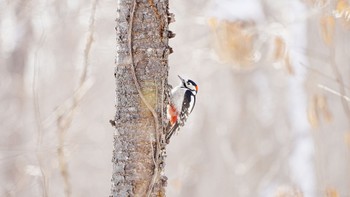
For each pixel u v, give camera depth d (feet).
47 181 34.40
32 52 60.80
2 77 61.31
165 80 24.73
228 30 41.27
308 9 48.47
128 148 24.26
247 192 68.54
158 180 24.48
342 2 35.53
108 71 61.67
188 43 60.08
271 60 44.80
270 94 71.61
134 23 24.30
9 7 56.29
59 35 62.59
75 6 53.57
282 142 69.92
